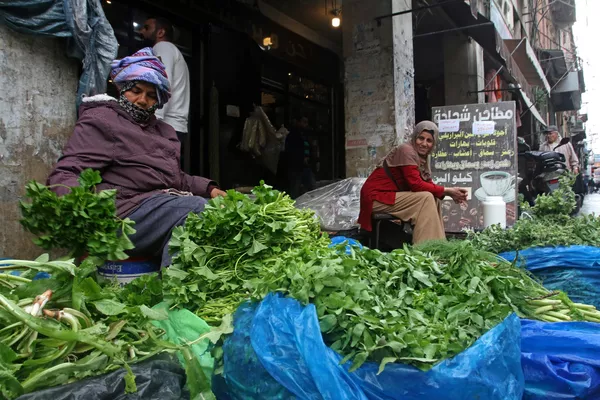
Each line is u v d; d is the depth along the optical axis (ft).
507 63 24.98
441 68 37.27
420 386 4.23
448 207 18.33
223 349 5.09
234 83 21.03
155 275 6.26
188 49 19.90
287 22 25.98
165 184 8.67
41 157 9.62
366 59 20.75
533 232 10.44
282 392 4.50
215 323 5.60
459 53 31.07
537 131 53.72
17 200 9.20
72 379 4.00
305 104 28.50
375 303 5.23
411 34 22.30
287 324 4.72
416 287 6.24
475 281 6.12
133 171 8.31
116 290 6.47
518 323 5.14
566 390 4.94
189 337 5.27
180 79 13.71
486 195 17.89
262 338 4.72
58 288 4.86
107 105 8.46
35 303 4.37
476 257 6.89
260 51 22.44
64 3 9.37
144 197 8.15
